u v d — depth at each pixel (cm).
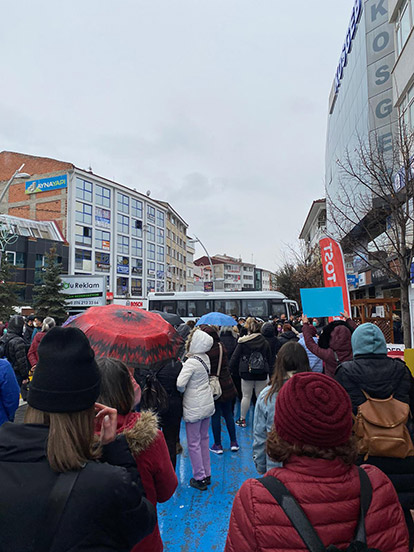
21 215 4772
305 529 120
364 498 130
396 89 1448
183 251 7888
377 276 1838
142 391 372
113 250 5259
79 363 125
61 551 105
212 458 519
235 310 2023
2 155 4916
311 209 4222
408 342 796
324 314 519
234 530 130
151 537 177
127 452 169
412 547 232
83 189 4772
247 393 641
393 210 852
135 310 331
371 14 2009
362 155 991
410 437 243
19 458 116
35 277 3847
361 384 253
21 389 704
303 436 132
